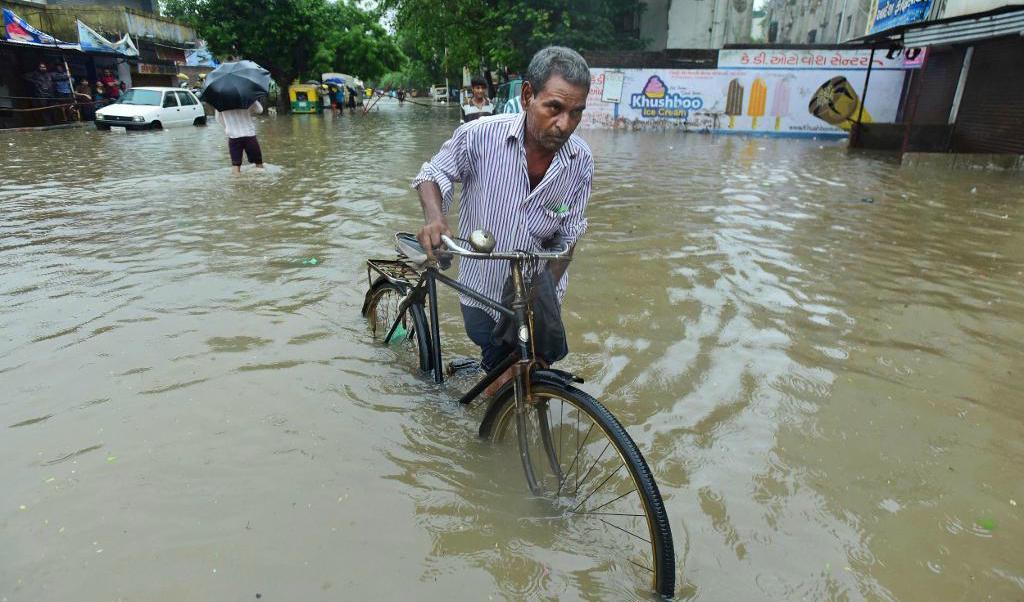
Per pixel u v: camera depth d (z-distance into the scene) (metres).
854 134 15.24
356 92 41.25
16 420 2.90
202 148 13.88
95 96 23.36
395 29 25.36
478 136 2.48
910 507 2.47
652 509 1.96
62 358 3.50
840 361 3.65
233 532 2.25
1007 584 2.10
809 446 2.85
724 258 5.55
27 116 19.78
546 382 2.35
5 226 6.45
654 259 5.52
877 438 2.91
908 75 18.11
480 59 24.58
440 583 2.05
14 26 19.50
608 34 21.84
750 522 2.37
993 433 2.96
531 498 2.48
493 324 2.83
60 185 8.94
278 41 29.84
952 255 5.73
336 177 9.82
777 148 15.24
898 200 8.31
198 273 4.99
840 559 2.20
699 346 3.82
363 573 2.08
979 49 13.52
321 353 3.64
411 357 3.61
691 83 19.38
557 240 2.69
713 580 2.09
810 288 4.81
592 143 15.88
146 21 28.02
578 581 2.08
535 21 21.12
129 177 9.70
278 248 5.73
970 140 13.72
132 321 4.02
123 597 1.96
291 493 2.46
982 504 2.49
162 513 2.33
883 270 5.26
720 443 2.85
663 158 12.84
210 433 2.84
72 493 2.42
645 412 3.10
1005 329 4.11
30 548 2.15
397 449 2.77
